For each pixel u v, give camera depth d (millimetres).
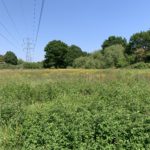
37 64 82625
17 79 23422
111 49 72250
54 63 89875
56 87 16844
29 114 9672
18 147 7820
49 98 15180
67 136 7141
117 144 6891
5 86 16906
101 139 7023
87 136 7105
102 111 8555
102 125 7309
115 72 28562
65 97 13500
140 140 6926
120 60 68438
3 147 7762
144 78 23547
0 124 9516
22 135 8164
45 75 34688
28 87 16766
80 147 6754
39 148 6945
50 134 7348
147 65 54906
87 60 71312
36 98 15195
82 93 16141
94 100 12289
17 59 108000
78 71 41875
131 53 77562
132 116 7973
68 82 19688
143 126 7336
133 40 77750
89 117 7879
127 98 12078
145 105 10398
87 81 20844
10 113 10117
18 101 12539
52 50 89625
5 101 12125
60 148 6852
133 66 57781
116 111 8602
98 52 73938
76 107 9562
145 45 77438
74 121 7758
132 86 16953
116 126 7238
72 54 91625
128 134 7117
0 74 33219
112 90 14398
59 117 8195
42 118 8359
